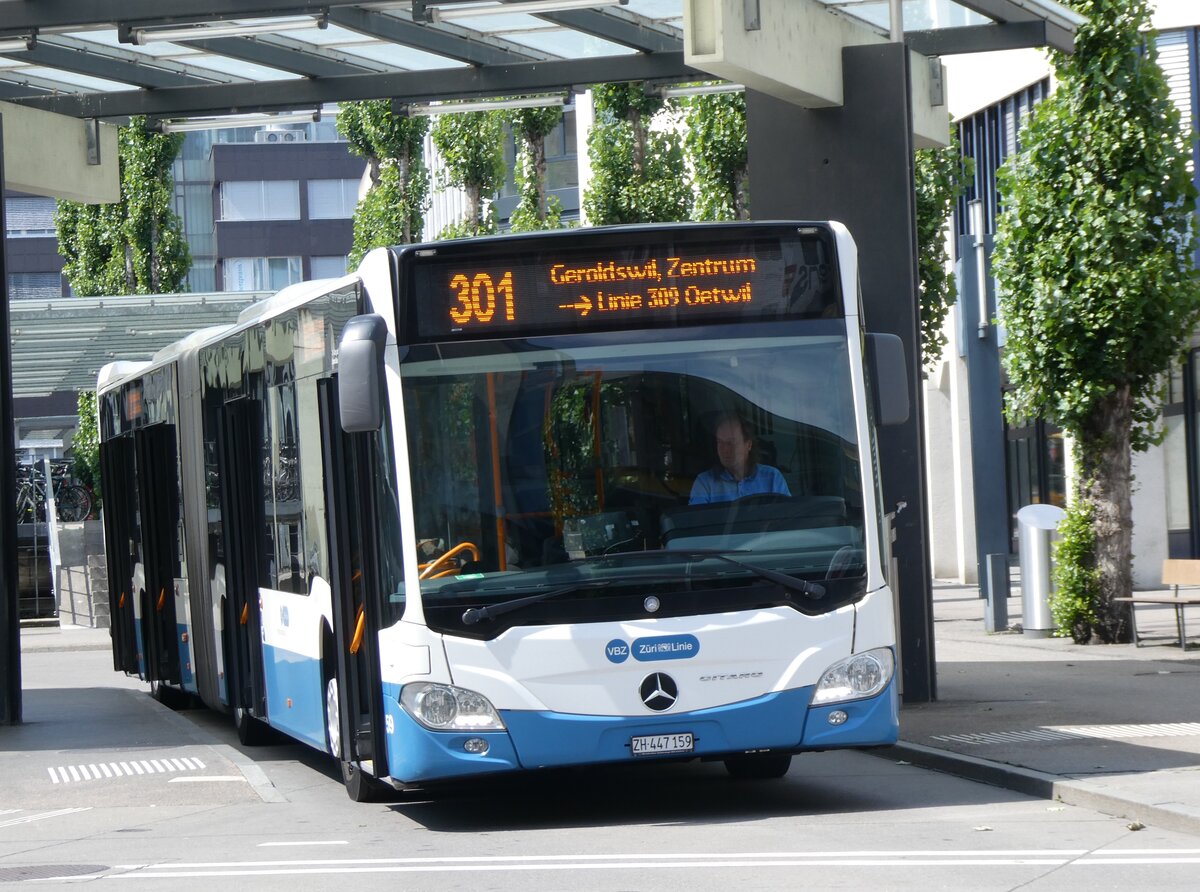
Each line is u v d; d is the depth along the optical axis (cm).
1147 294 3469
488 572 1784
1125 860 1522
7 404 3194
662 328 1850
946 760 2166
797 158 2820
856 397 1872
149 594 3459
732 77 2581
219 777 2375
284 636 2364
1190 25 4641
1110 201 3447
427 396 1817
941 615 4919
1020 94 5697
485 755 1766
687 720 1777
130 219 8512
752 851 1625
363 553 1875
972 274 5262
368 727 1961
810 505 1836
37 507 7406
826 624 1812
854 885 1423
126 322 5119
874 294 2770
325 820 1998
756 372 1853
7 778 2461
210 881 1585
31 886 1614
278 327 2327
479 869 1581
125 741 2858
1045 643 3800
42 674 4809
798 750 1814
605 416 1822
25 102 3591
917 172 4819
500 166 7675
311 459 2156
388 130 7788
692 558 1798
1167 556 5119
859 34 2895
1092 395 3541
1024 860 1532
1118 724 2380
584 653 1769
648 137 6200
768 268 1878
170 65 3406
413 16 2847
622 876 1507
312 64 3406
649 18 3216
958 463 6506
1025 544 3981
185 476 3086
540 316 1839
